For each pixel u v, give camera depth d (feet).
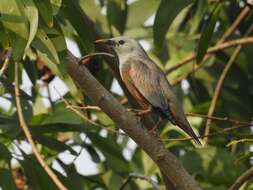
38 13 31.32
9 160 38.24
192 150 43.27
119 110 33.32
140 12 49.32
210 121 43.70
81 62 32.71
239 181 35.14
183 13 50.14
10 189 38.50
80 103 42.60
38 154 36.47
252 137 36.19
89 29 38.19
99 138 43.16
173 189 39.52
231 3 52.21
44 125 41.09
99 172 48.34
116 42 44.98
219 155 43.16
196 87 50.67
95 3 45.44
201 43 39.88
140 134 33.73
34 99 45.34
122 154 44.29
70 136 46.52
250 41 46.16
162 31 37.32
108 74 47.21
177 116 41.16
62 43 32.71
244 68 50.49
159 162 34.19
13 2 30.81
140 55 44.75
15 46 30.89
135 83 42.68
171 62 49.60
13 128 39.99
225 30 51.01
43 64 45.06
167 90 42.14
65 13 37.29
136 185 45.29
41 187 38.83
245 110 50.21
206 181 43.32
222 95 50.26
